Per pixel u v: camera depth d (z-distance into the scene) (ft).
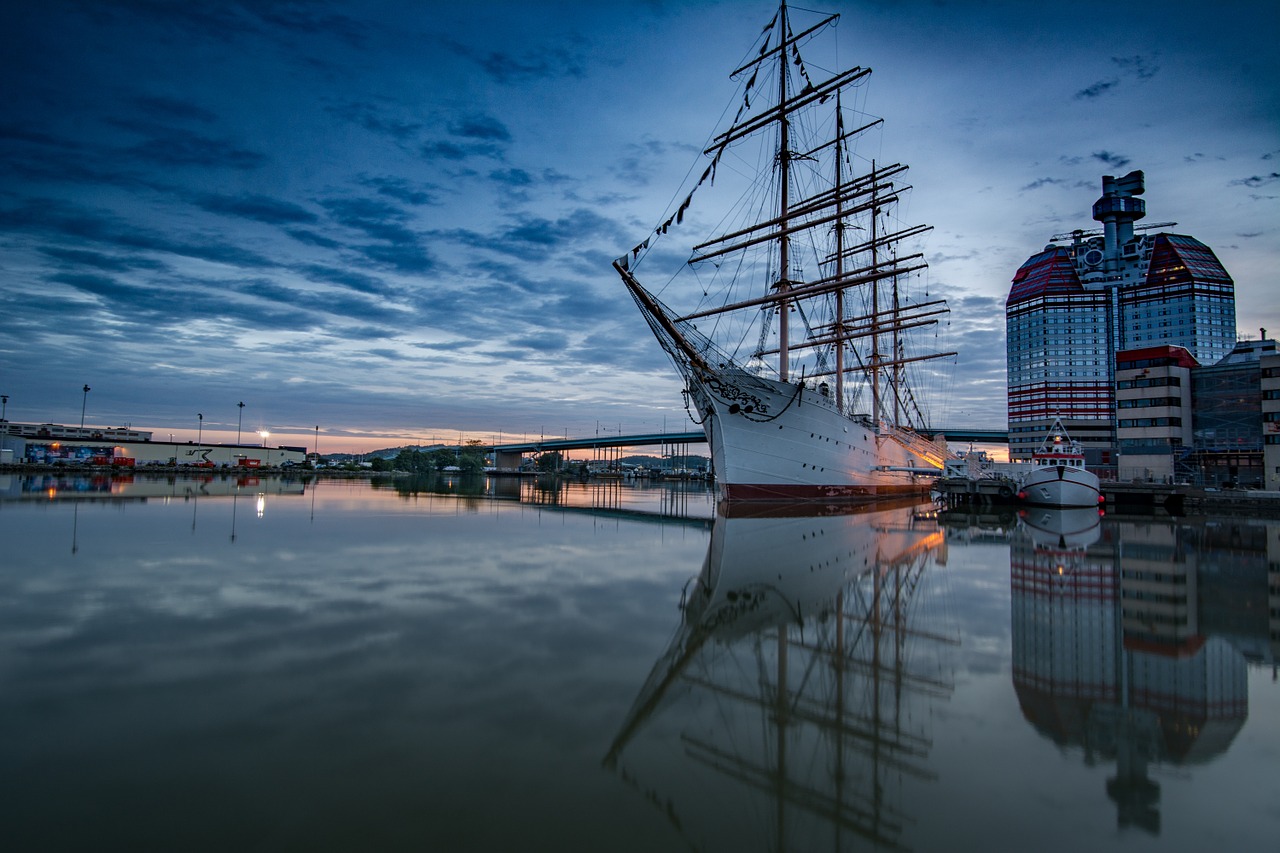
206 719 23.27
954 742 23.32
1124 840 16.88
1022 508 165.37
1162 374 243.19
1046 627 40.14
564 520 113.80
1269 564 66.69
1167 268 588.50
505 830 16.75
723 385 128.16
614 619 40.42
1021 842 16.81
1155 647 35.78
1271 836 17.15
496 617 39.93
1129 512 151.84
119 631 34.53
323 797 18.13
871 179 152.25
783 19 148.15
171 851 15.19
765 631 38.52
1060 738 23.54
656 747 22.20
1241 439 233.35
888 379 240.12
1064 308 624.18
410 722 23.52
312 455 546.26
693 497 232.32
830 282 141.59
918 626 40.22
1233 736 23.91
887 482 194.18
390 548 69.87
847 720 25.14
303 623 37.11
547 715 24.66
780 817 17.84
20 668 28.22
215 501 134.10
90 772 19.12
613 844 16.21
